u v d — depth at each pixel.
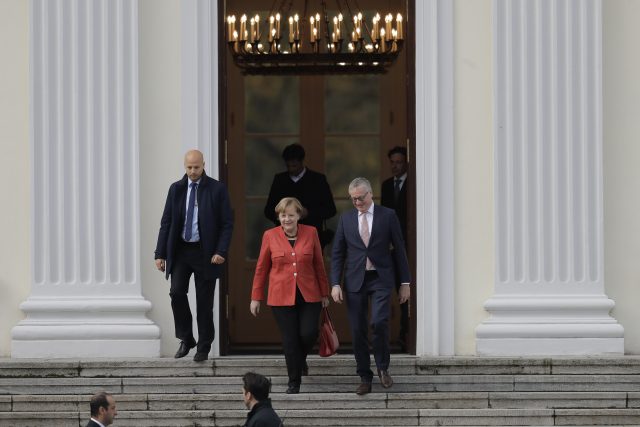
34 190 40.69
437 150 41.06
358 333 37.53
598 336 40.44
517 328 40.41
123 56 40.88
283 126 49.62
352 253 37.88
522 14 40.97
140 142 41.00
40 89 40.84
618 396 37.81
